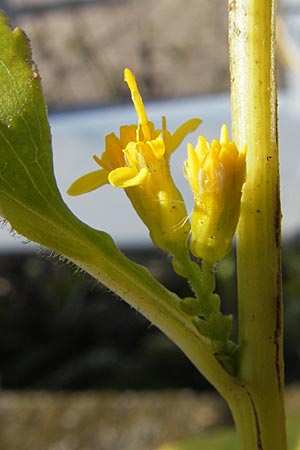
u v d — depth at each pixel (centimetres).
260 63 6
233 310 25
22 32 6
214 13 49
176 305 6
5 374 29
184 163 6
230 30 6
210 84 47
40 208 6
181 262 6
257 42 6
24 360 29
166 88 48
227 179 6
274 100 6
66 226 6
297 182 20
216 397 20
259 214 6
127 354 29
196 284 6
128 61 49
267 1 6
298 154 21
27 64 6
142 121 6
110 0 49
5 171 6
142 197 6
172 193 6
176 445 11
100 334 30
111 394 20
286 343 26
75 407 19
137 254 26
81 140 23
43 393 20
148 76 48
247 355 6
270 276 6
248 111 6
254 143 6
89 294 31
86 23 49
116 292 6
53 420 19
